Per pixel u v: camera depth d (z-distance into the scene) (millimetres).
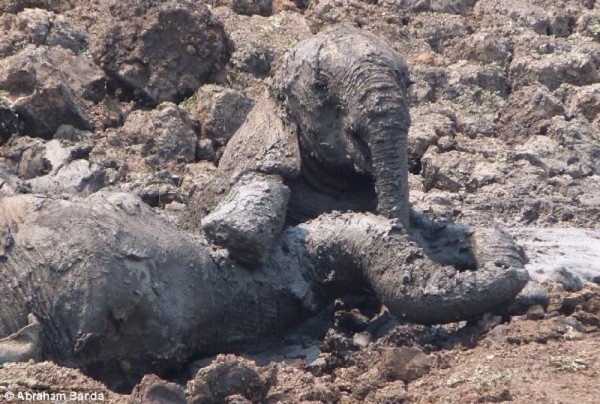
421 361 35750
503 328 37812
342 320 40406
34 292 36875
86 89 56875
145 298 37375
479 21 66750
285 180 42531
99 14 61812
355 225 39344
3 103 53812
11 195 39344
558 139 56750
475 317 38375
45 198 38188
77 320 36594
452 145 55375
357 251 39094
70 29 59500
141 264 37500
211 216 39219
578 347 36562
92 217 37688
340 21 64188
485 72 61281
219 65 58562
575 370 35125
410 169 55344
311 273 39969
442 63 62812
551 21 67312
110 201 38438
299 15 64000
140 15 57875
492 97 60188
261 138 43250
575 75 61969
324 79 42125
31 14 59562
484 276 37906
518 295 39188
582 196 52000
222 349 39594
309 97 42406
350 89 41562
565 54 63312
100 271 36812
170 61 57469
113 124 55812
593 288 40812
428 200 49719
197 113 55906
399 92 41375
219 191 43188
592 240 46281
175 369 38625
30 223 37594
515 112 58438
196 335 38750
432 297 37781
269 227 39344
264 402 34000
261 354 40062
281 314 40062
